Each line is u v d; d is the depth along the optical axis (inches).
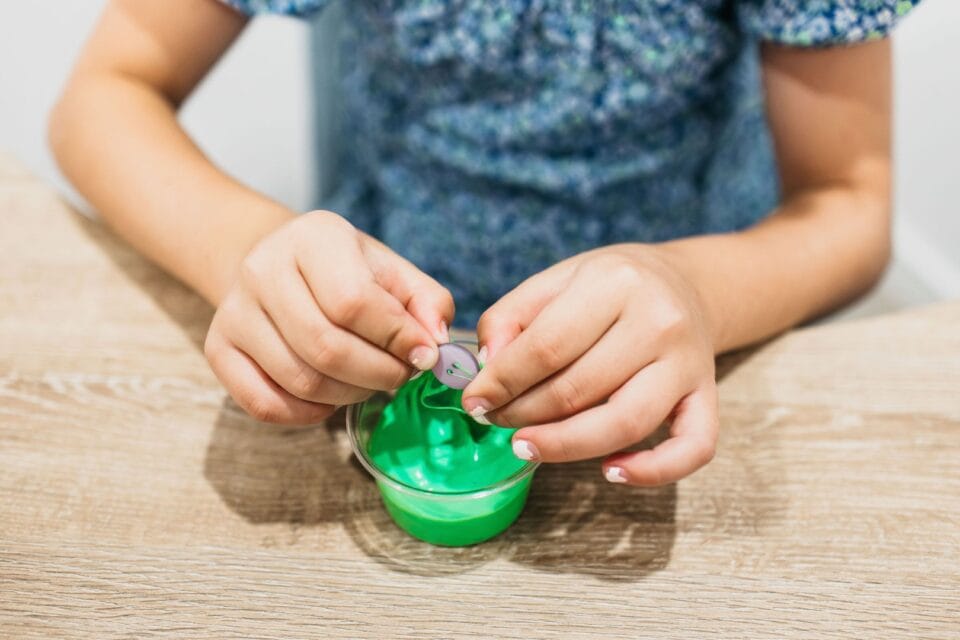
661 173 25.0
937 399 18.7
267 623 16.1
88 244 21.1
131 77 22.4
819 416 18.6
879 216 22.2
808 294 20.3
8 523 17.1
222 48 23.6
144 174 20.3
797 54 21.6
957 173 37.1
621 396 16.0
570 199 24.8
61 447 18.1
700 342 16.6
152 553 16.8
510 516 17.2
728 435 18.4
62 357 19.3
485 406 16.1
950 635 16.1
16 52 36.1
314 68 30.8
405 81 24.5
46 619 16.1
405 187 26.4
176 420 18.5
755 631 16.1
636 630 16.1
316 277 15.9
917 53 37.3
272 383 16.9
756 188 29.7
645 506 17.6
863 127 22.0
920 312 20.2
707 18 22.0
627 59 22.1
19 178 22.3
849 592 16.5
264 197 20.1
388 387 16.4
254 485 17.7
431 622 16.2
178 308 20.1
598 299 16.0
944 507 17.4
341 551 17.0
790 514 17.4
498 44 22.1
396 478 16.8
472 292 27.2
